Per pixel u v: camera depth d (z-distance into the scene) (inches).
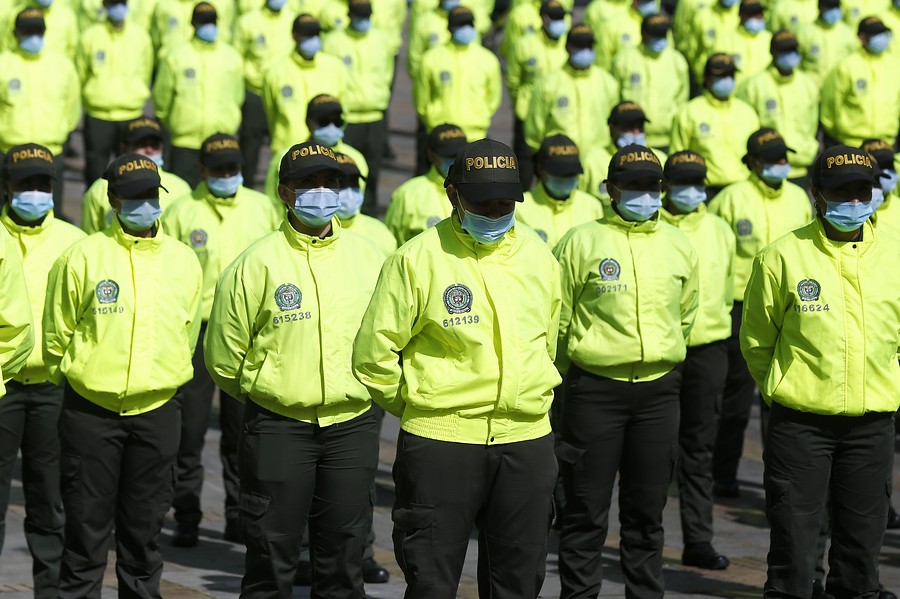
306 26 1382.9
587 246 721.0
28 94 1368.1
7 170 717.9
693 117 1258.6
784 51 1363.2
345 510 633.6
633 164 712.4
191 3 1718.8
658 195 716.7
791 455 655.1
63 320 675.4
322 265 627.5
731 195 1005.8
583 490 719.1
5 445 711.1
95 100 1496.1
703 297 855.7
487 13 1925.4
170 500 695.1
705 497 864.3
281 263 623.5
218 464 1074.7
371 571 809.5
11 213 730.8
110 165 676.1
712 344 860.0
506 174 529.3
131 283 674.2
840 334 641.6
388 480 1040.2
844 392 642.2
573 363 723.4
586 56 1403.8
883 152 957.2
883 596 776.9
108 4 1480.1
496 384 541.3
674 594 802.2
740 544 917.8
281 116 1401.3
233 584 800.3
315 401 617.6
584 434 716.0
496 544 557.3
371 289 636.7
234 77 1454.2
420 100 1530.5
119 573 692.7
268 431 623.8
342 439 629.0
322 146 622.8
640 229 720.3
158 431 681.0
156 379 673.6
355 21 1526.8
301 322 618.8
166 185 984.3
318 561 642.8
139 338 671.1
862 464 652.7
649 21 1496.1
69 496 677.9
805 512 655.8
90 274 669.9
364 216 873.5
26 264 727.1
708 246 861.8
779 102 1376.7
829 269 644.7
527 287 549.6
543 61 1643.7
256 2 1812.3
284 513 624.7
